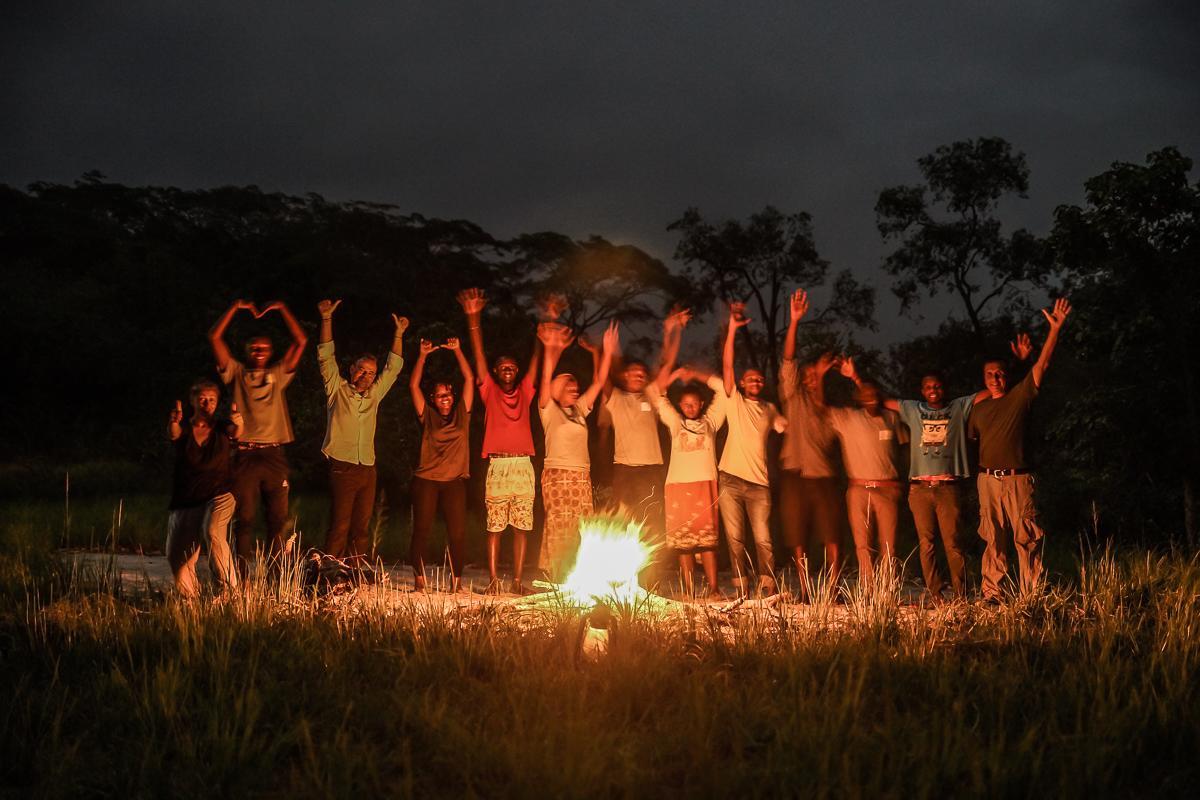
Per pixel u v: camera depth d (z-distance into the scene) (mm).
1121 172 12461
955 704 5605
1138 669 6480
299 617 7305
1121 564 9570
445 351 17891
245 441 9188
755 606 8227
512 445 9859
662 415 9828
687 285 52500
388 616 7449
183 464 8391
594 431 13258
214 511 8305
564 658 6621
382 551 13219
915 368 25016
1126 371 13312
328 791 4617
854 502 9406
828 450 9539
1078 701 5727
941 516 9266
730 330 9742
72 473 25625
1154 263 12547
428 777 5020
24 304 48406
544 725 5395
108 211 69688
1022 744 5055
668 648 6730
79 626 7117
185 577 8445
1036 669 6637
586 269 57094
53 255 62875
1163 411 12922
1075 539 13586
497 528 9812
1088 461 13383
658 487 10086
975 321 32188
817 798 4625
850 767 4906
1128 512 12969
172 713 5500
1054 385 18281
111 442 35656
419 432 16812
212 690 5965
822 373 9648
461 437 10047
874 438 9398
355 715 5699
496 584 9789
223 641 6719
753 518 9625
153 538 13188
